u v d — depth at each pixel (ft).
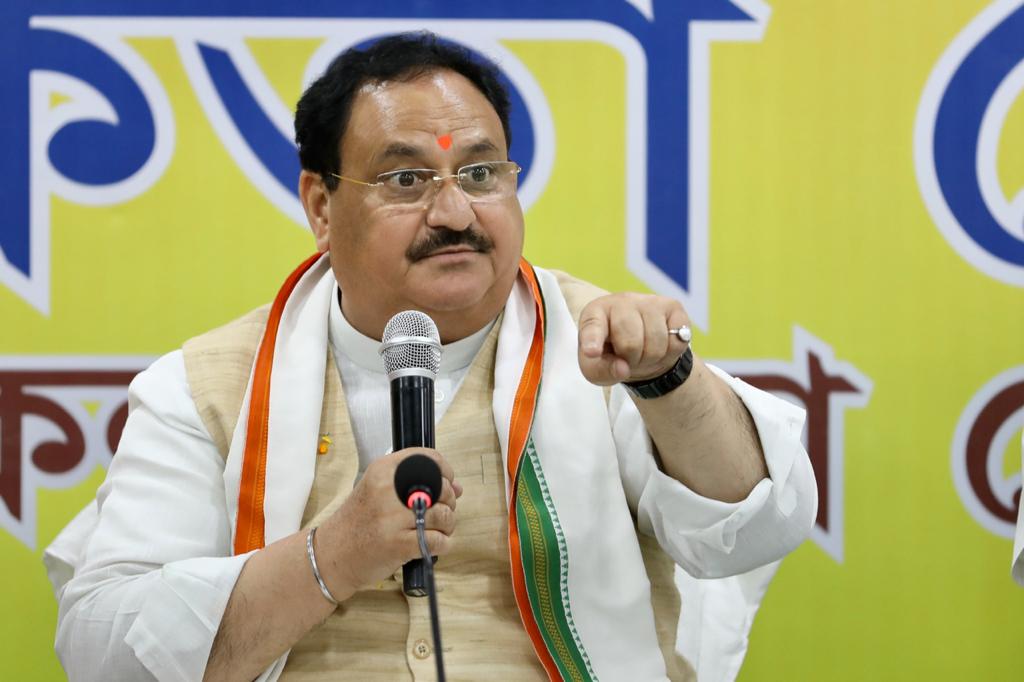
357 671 13.58
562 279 15.97
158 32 20.93
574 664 13.47
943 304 20.90
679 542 13.55
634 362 11.76
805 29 21.02
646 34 21.02
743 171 20.98
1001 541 20.80
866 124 20.98
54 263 20.85
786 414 13.44
